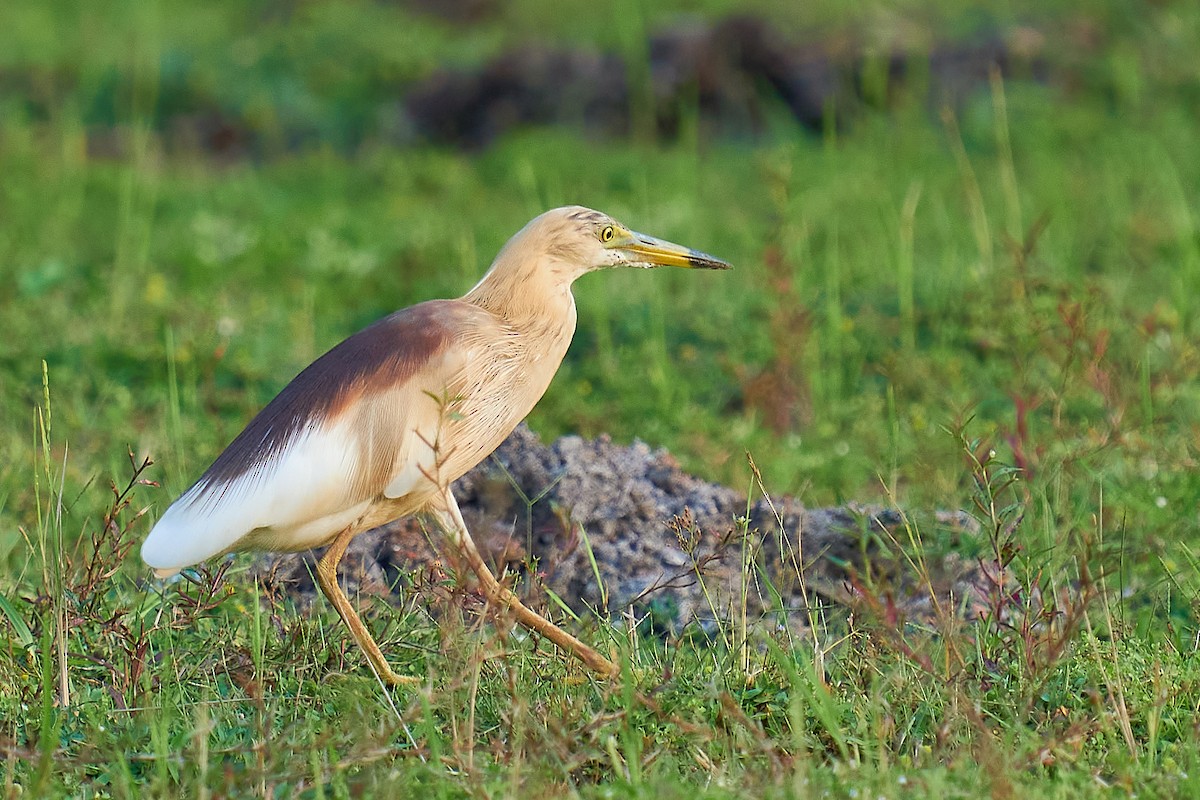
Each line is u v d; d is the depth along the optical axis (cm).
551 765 687
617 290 1546
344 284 1666
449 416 789
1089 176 1859
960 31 2309
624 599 909
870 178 1886
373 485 798
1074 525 908
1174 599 902
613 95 2353
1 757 724
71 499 1066
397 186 2128
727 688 769
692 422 1239
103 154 2367
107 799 686
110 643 823
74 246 1822
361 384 794
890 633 764
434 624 860
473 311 836
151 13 2758
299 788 672
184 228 1862
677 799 649
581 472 960
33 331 1458
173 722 753
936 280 1503
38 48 2706
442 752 709
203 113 2498
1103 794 653
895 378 1261
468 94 2422
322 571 812
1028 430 1005
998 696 754
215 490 779
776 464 1152
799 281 1459
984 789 648
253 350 1409
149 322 1477
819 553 934
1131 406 1145
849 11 2388
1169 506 998
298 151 2425
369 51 2609
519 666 782
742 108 2277
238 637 850
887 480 1098
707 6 2562
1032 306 1282
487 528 939
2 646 821
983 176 1905
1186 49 2191
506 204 2002
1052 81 2214
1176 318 1338
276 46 2677
